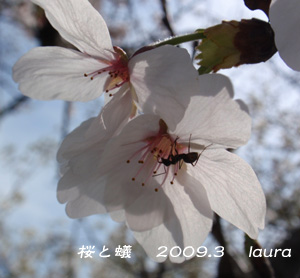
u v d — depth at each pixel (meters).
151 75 0.05
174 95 0.05
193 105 0.05
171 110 0.05
